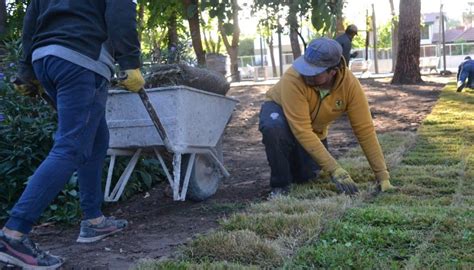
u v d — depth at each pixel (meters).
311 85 4.65
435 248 3.30
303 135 4.67
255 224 3.79
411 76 16.69
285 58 46.16
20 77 3.64
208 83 4.91
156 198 5.32
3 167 4.83
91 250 3.65
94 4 3.35
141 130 4.55
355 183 4.95
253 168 6.48
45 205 3.13
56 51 3.23
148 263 3.19
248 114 11.84
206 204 4.87
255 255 3.27
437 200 4.41
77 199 4.71
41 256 3.21
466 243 3.35
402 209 4.09
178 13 9.88
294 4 7.52
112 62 3.48
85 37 3.29
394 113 10.54
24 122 4.97
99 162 3.82
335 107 4.82
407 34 16.61
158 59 6.85
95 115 3.35
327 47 4.53
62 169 3.15
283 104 4.73
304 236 3.53
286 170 4.86
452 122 8.77
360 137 4.88
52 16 3.32
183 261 3.24
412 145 6.93
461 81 13.82
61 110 3.25
